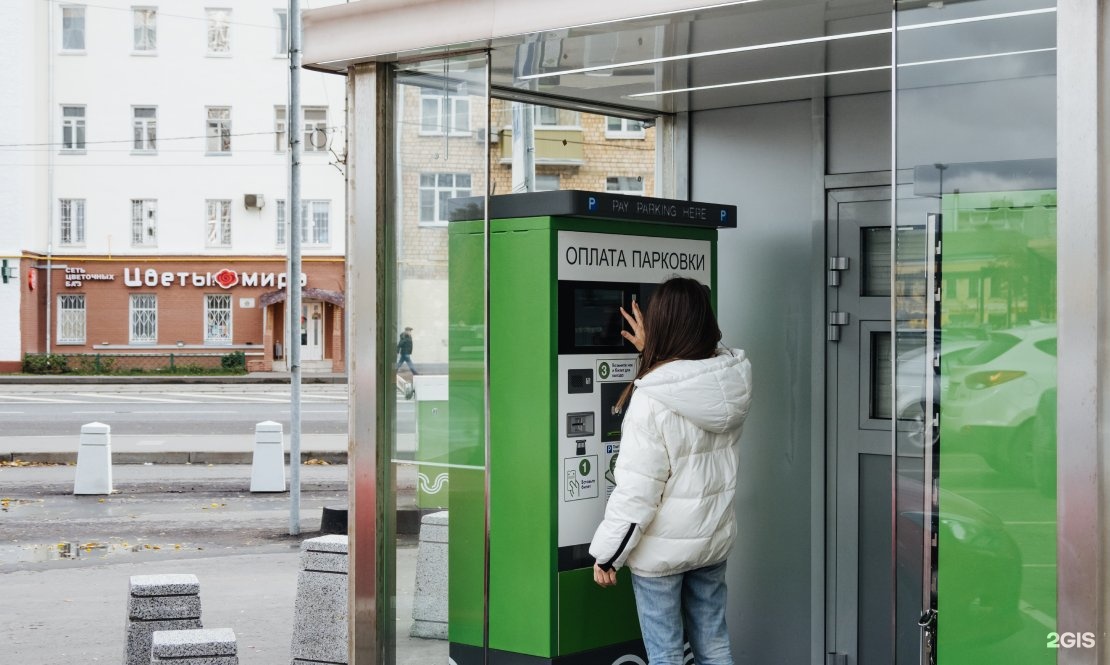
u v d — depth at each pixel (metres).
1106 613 3.07
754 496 5.71
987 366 3.31
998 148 3.29
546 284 4.48
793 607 5.59
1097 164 3.11
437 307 4.67
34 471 16.84
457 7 4.39
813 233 5.52
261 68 43.44
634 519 3.90
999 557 3.29
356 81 4.81
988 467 3.31
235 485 15.62
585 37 4.31
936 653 3.40
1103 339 3.09
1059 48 3.16
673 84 5.25
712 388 3.95
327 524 11.83
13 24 41.81
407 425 4.73
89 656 7.09
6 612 8.35
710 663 4.15
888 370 5.33
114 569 10.14
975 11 3.33
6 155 41.88
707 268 5.12
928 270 3.42
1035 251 3.22
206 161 43.38
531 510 4.52
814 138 5.50
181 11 43.34
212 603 8.69
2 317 41.88
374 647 4.76
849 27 4.18
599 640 4.65
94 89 43.19
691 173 5.90
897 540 3.49
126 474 16.62
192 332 43.28
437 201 4.67
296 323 12.12
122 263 43.12
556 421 4.48
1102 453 3.09
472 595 4.61
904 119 3.45
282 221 43.50
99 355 42.28
